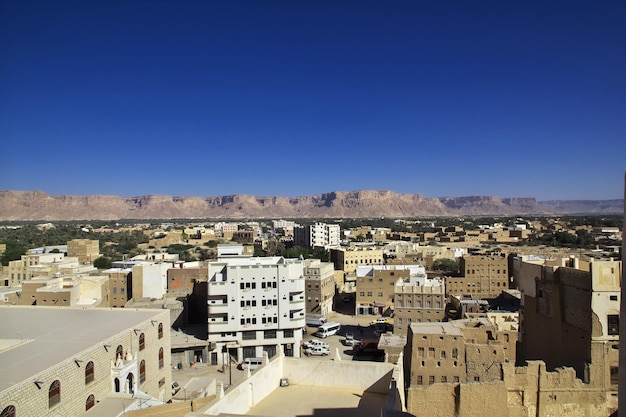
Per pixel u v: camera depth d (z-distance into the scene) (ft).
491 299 444.96
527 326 203.31
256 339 310.24
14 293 339.16
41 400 132.46
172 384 242.37
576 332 171.53
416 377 212.02
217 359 303.68
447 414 159.74
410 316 331.16
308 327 397.80
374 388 92.79
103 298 359.25
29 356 150.71
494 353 206.28
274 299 310.86
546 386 163.32
